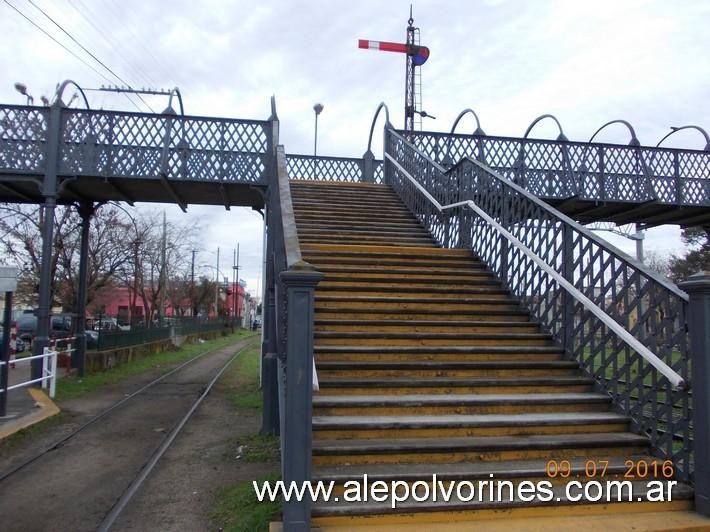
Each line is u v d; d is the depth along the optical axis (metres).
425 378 5.67
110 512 5.18
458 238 9.40
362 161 15.88
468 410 5.18
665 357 4.73
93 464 6.86
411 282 7.75
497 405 5.22
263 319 11.10
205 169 11.12
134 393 12.77
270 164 10.78
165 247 34.50
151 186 11.84
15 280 8.77
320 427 4.67
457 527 3.82
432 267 8.36
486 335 6.45
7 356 8.77
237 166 11.21
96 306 31.70
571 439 4.79
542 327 6.82
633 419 5.09
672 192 12.80
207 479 6.16
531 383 5.64
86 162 11.02
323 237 9.40
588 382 5.75
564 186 12.49
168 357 22.88
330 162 15.78
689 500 4.21
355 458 4.42
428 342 6.34
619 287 5.62
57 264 21.36
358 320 6.52
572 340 6.21
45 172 10.95
